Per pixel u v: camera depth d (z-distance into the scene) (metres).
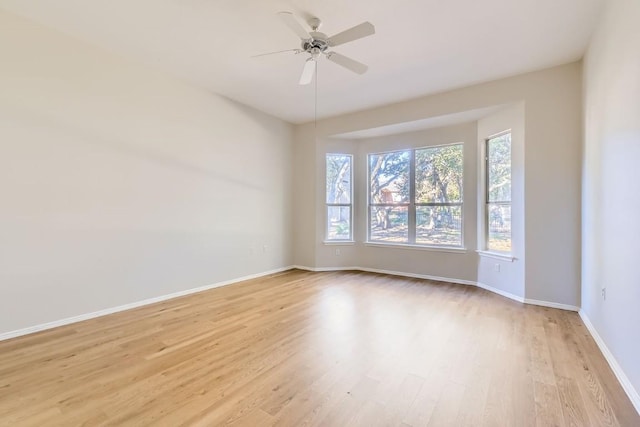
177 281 4.03
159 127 3.80
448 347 2.57
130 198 3.54
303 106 4.98
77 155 3.11
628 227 1.97
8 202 2.70
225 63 3.56
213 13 2.64
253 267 5.12
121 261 3.47
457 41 3.04
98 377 2.10
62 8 2.60
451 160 4.91
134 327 2.98
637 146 1.84
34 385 2.00
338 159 5.85
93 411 1.75
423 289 4.41
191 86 4.15
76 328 2.95
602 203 2.56
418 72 3.71
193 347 2.56
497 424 1.65
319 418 1.69
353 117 5.25
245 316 3.30
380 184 5.67
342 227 5.88
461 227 4.81
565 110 3.48
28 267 2.81
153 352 2.47
